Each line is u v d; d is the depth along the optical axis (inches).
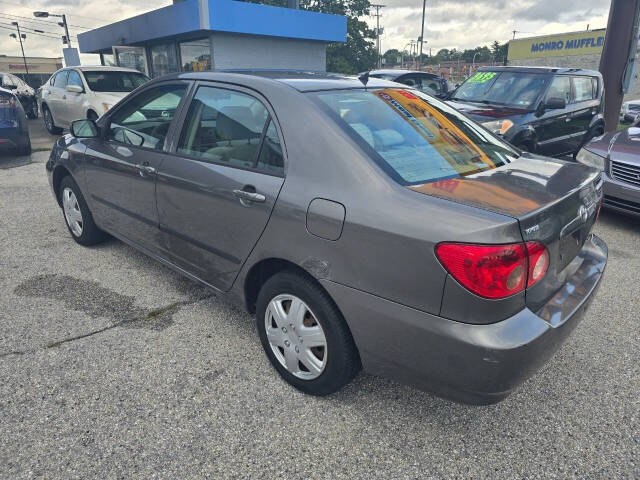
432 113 110.4
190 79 120.8
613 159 203.8
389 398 98.0
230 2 568.7
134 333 119.2
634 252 181.8
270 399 96.6
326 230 83.4
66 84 424.5
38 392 96.7
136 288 142.9
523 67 311.3
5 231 189.0
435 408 95.5
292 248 89.5
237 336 119.0
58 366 105.1
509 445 86.7
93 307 131.3
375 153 85.8
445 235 70.3
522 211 72.1
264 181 94.6
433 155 92.9
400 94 113.2
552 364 110.8
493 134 118.1
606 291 148.5
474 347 70.1
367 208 79.0
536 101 283.7
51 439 84.8
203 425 89.3
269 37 646.5
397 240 74.6
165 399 95.8
